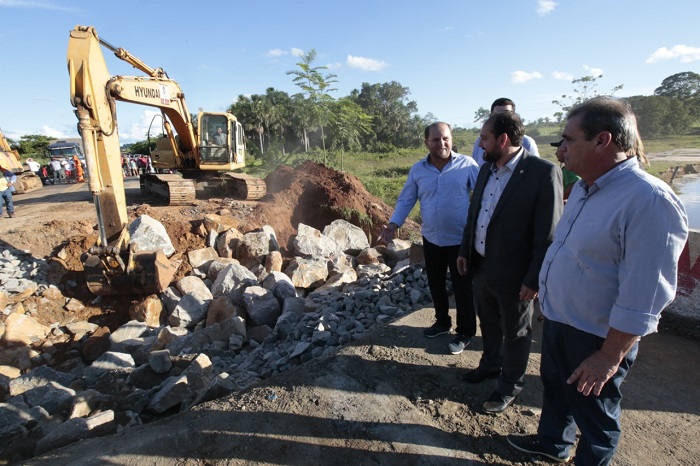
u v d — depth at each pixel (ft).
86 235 27.78
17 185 53.36
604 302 6.39
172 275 24.63
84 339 21.57
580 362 6.76
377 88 194.80
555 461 8.00
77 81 19.94
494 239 8.79
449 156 11.75
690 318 12.73
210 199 38.88
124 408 11.86
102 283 23.04
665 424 9.02
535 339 12.59
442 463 7.98
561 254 6.84
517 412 9.45
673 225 5.52
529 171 8.40
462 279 11.52
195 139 39.93
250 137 185.57
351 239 32.30
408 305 15.83
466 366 11.18
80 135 20.36
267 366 13.21
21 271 24.68
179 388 11.79
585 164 6.27
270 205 36.40
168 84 34.83
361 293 16.92
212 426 8.77
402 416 9.21
